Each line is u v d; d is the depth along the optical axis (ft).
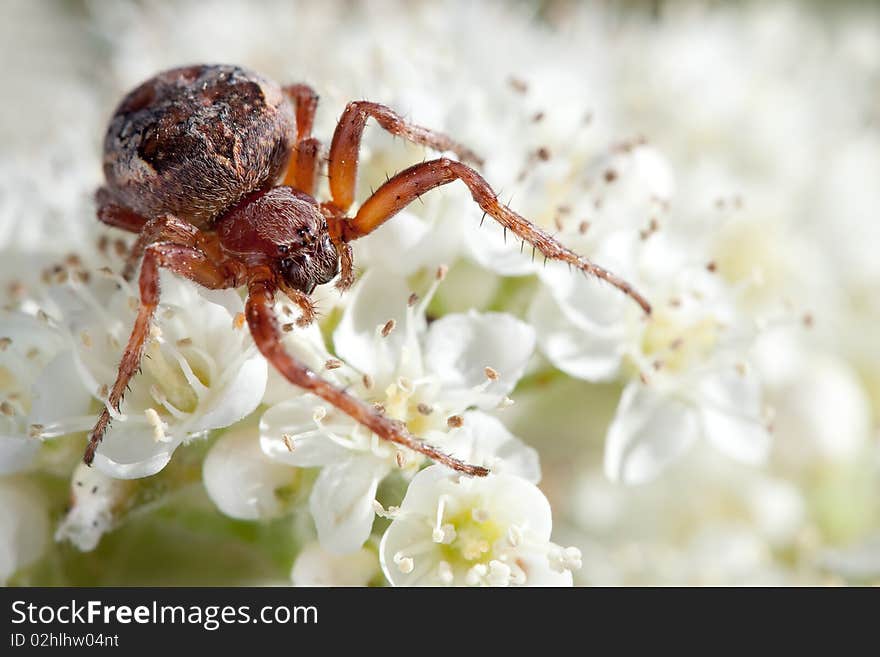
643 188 0.23
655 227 0.22
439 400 0.21
